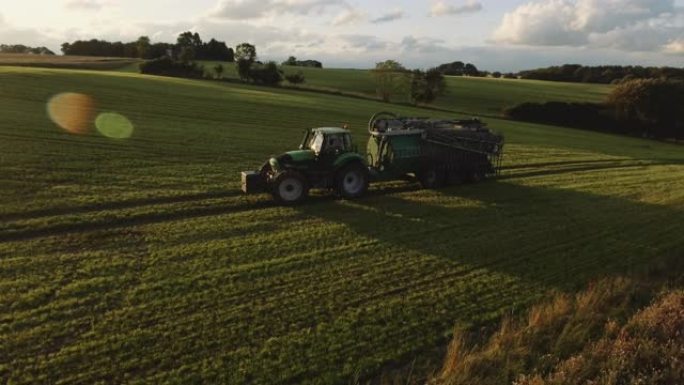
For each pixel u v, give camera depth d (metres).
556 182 21.62
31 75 50.25
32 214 14.09
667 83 60.91
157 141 25.12
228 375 7.68
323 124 36.66
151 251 12.01
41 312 9.11
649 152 37.44
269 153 24.31
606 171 25.30
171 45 145.00
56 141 23.19
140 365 7.80
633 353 8.40
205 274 10.84
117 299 9.66
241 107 42.38
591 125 61.31
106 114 32.59
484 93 86.19
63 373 7.58
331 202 16.77
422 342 8.80
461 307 10.02
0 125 25.55
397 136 18.50
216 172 19.95
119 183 17.50
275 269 11.27
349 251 12.51
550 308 9.75
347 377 7.87
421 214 15.84
